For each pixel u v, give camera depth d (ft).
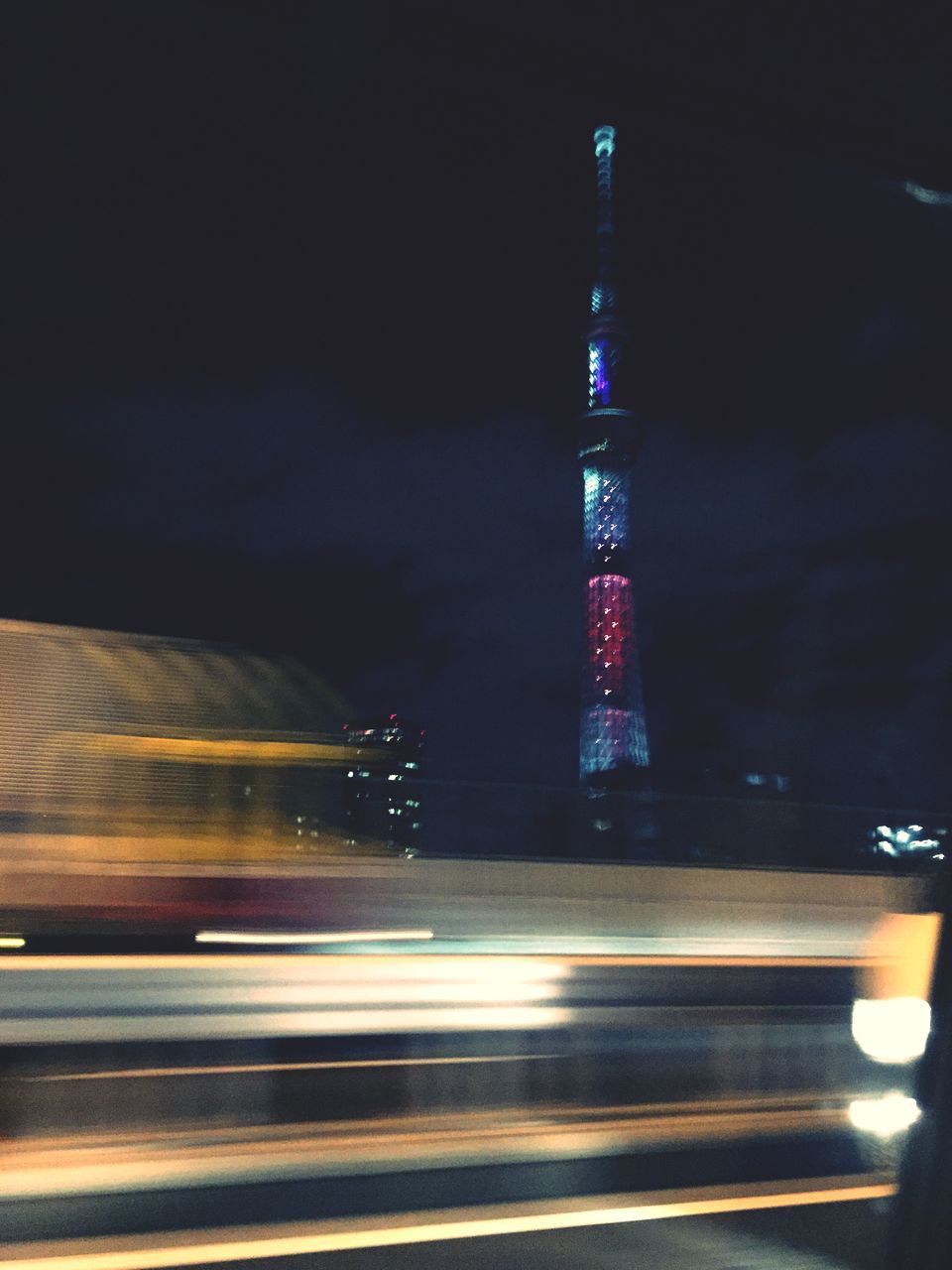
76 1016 26.58
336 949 31.32
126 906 28.55
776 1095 30.86
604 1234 19.99
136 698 30.55
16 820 28.25
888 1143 26.21
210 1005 28.17
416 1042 30.71
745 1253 19.15
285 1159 23.18
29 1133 23.80
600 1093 30.09
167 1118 25.39
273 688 32.89
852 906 56.13
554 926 46.88
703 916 53.11
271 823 31.78
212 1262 18.07
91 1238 18.97
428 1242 19.30
